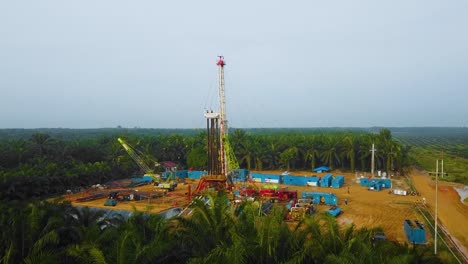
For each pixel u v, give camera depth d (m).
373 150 84.94
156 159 103.69
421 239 38.72
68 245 26.61
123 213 53.19
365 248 20.19
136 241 23.78
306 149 102.62
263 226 22.31
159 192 70.62
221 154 71.38
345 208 56.59
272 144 104.94
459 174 92.44
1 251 25.77
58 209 34.69
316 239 22.11
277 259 21.78
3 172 64.88
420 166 111.50
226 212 26.80
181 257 22.95
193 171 94.94
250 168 105.50
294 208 49.31
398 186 76.94
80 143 112.44
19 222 28.94
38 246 24.39
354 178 88.50
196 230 24.38
